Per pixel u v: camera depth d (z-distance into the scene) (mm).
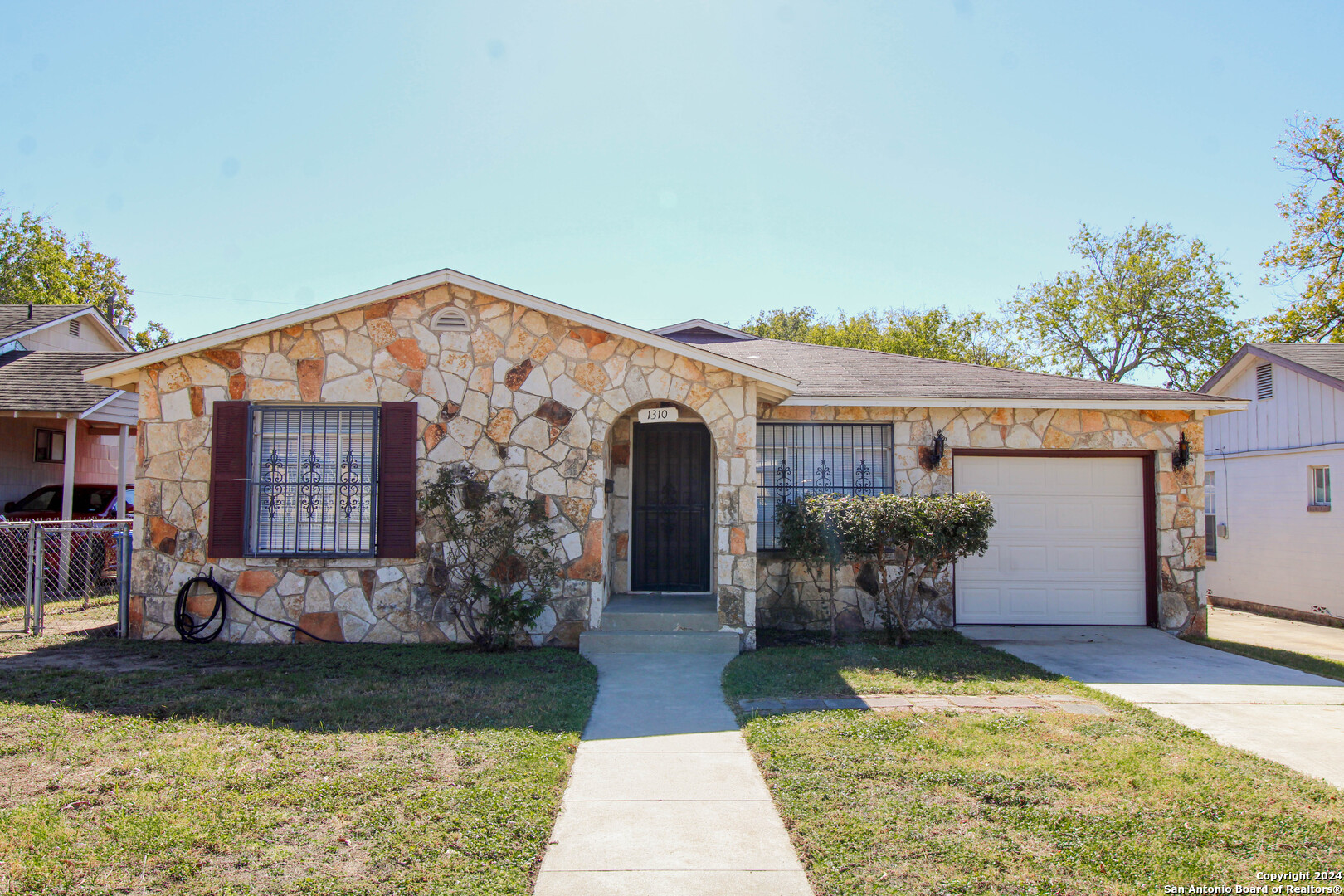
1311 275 25766
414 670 7723
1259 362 16141
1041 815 4449
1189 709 6844
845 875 3789
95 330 20500
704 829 4379
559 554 9188
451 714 6211
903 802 4621
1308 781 5031
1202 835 4215
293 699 6609
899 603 9578
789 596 10531
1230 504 16969
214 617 9109
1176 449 10984
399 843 4035
